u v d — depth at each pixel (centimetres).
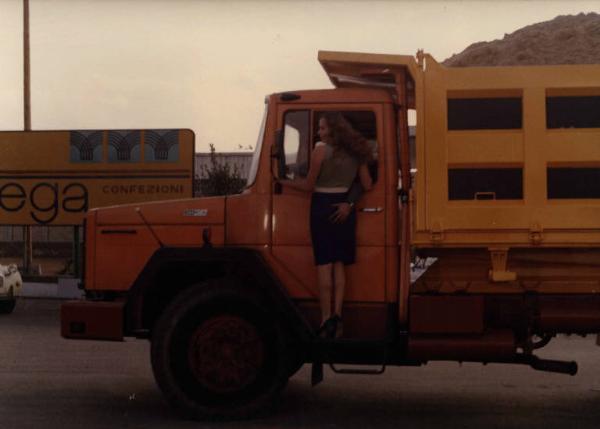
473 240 757
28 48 3006
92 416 800
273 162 796
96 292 834
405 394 918
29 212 2098
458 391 937
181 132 2056
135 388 940
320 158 768
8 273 1756
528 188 754
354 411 831
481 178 760
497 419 802
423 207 761
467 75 763
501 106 762
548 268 768
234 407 770
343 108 793
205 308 770
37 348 1240
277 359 771
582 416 815
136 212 823
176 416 798
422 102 764
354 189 774
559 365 771
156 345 770
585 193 753
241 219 802
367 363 773
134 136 2070
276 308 768
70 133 2089
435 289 775
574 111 757
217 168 2844
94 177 2080
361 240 782
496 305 775
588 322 763
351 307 781
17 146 2098
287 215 791
